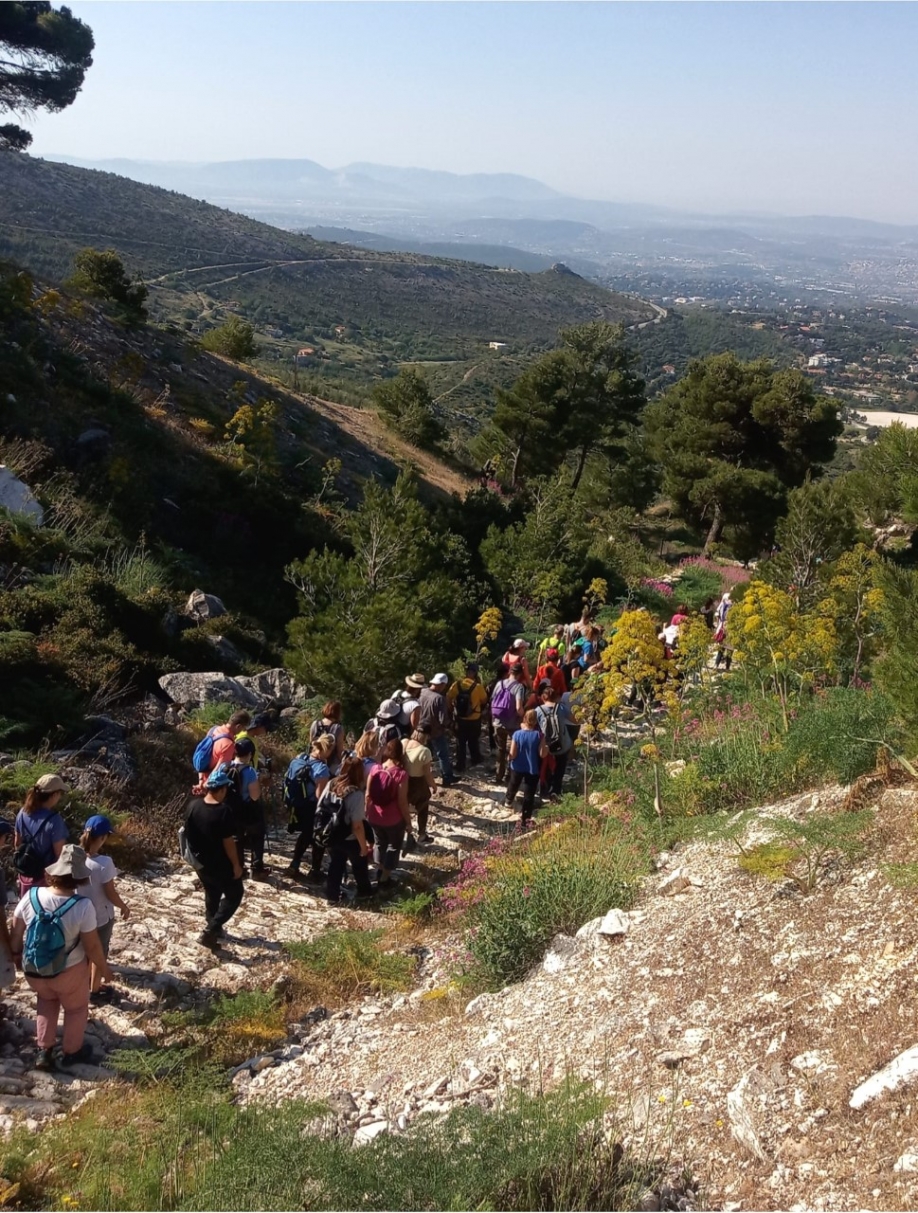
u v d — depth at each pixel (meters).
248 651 15.83
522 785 12.12
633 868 7.27
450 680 13.44
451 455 45.19
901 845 5.52
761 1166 3.58
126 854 8.87
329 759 9.30
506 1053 5.12
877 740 6.62
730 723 9.82
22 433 18.17
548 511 23.33
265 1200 3.79
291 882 9.30
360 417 43.94
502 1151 3.73
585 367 41.81
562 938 6.38
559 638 14.45
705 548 38.50
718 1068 4.25
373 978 7.12
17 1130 4.85
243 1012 6.44
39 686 10.79
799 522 17.36
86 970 5.67
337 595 14.14
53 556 14.48
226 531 20.11
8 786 8.62
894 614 6.44
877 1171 3.30
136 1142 4.76
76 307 28.98
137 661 12.71
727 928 5.46
